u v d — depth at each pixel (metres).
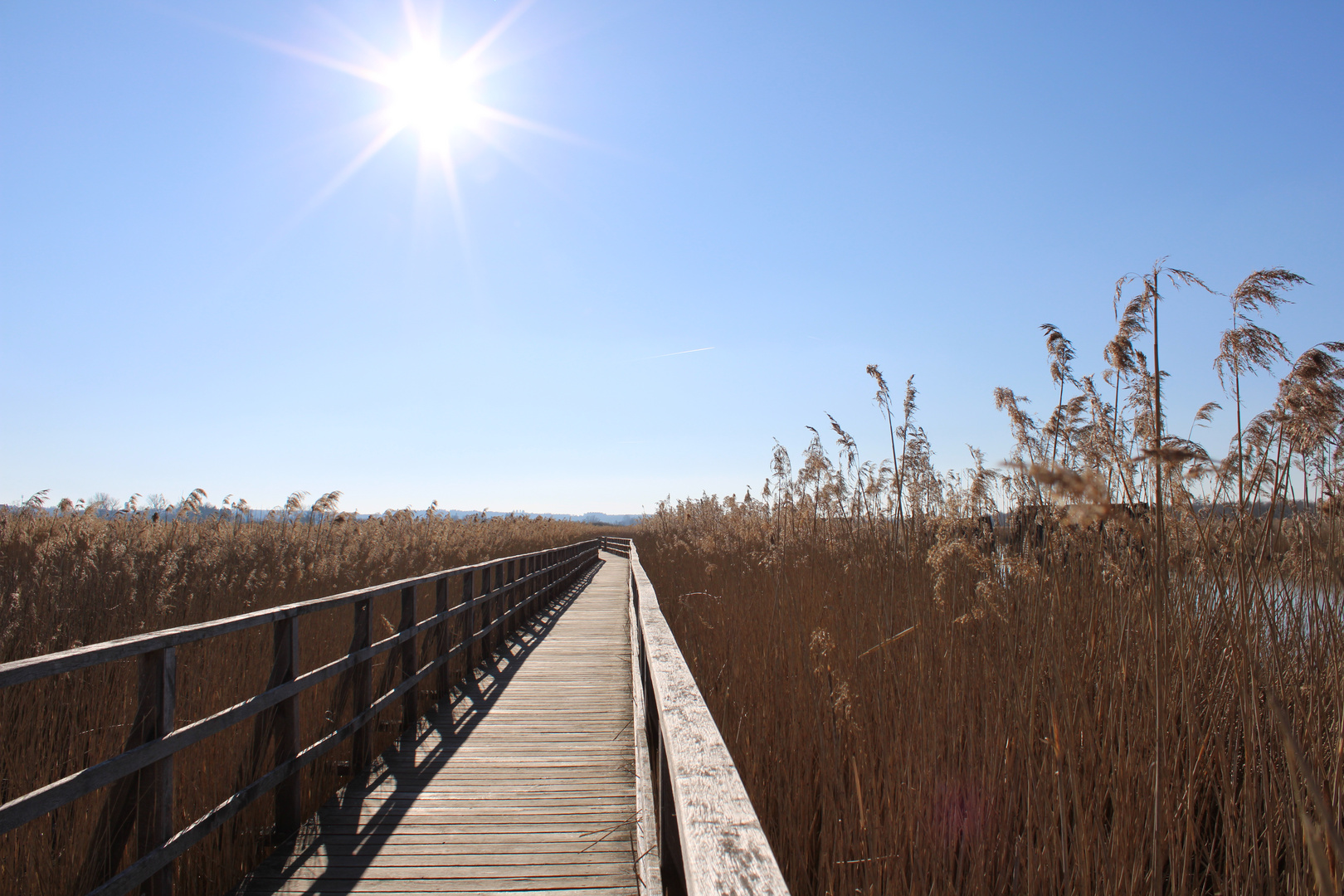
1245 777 2.51
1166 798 2.61
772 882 1.26
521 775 4.82
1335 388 2.98
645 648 3.99
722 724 4.25
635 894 3.27
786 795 3.33
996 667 3.54
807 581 5.51
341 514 12.77
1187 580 3.19
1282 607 3.04
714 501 13.16
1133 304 3.68
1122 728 2.90
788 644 4.55
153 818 2.85
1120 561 3.47
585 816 4.13
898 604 4.42
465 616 7.91
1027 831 2.61
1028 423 4.69
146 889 2.85
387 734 5.49
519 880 3.38
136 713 2.84
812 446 7.02
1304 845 2.33
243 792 3.43
